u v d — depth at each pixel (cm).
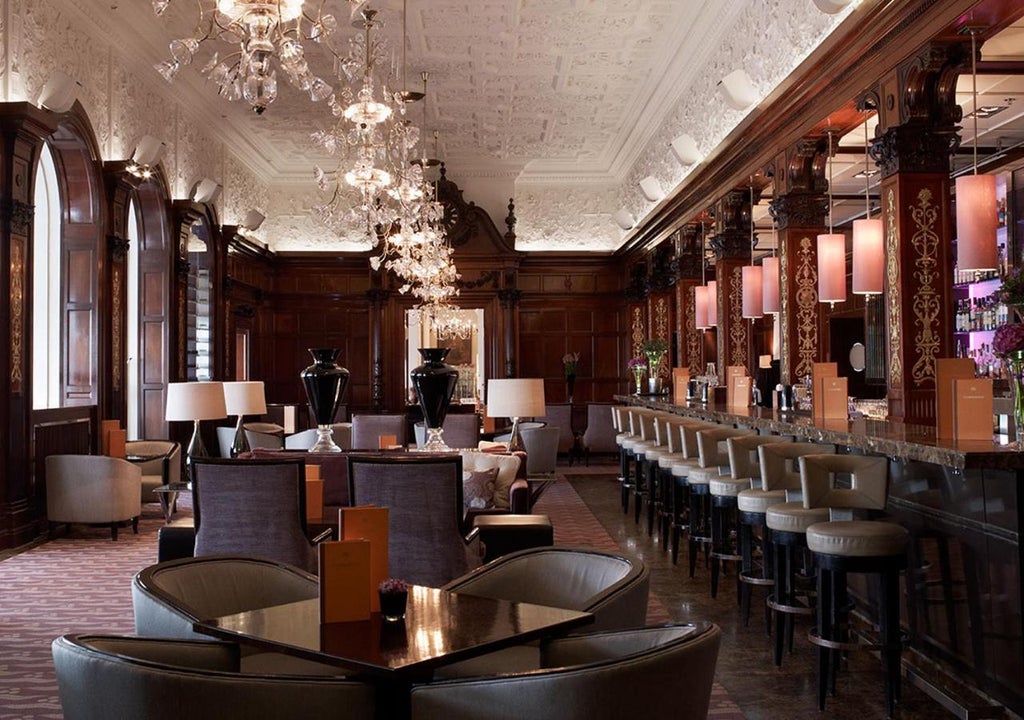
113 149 1008
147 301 1155
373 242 1670
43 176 974
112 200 980
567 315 1748
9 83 791
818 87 701
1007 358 393
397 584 292
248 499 495
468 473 645
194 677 221
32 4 828
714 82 1050
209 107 1305
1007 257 1022
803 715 407
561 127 1481
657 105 1312
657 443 867
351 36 1054
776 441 574
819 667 416
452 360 1772
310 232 1733
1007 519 382
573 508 1077
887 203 599
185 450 1199
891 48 596
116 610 603
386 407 1677
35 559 765
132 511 862
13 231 791
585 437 1580
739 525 638
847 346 1608
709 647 231
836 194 1355
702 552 803
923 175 585
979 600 406
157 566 331
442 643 261
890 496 502
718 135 1043
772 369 1146
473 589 350
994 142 1084
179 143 1227
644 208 1509
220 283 1375
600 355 1745
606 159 1691
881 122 616
